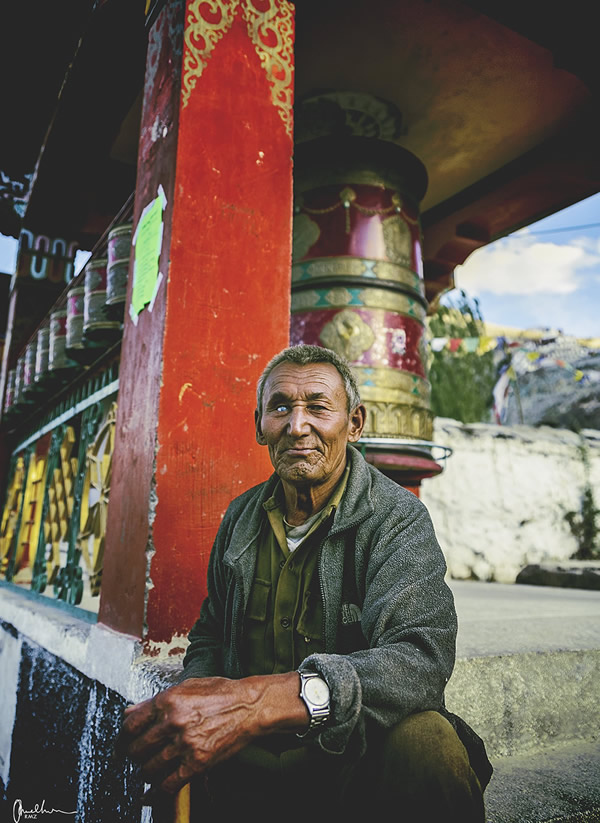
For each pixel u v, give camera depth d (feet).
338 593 3.84
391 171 11.75
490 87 11.82
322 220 11.53
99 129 12.10
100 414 8.90
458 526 18.20
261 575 4.14
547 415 30.32
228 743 2.93
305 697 3.00
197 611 5.54
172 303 5.82
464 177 14.73
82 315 9.01
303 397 4.10
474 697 5.68
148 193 6.75
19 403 13.33
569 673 6.33
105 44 9.64
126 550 5.93
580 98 12.07
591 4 8.78
